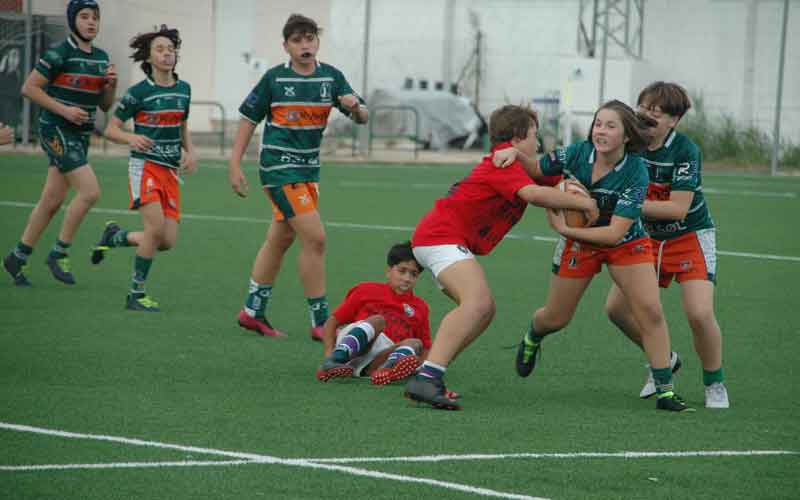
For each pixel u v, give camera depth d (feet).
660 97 48.47
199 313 70.44
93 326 64.39
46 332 62.03
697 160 49.06
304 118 61.11
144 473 36.60
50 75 73.61
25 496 34.22
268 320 68.90
